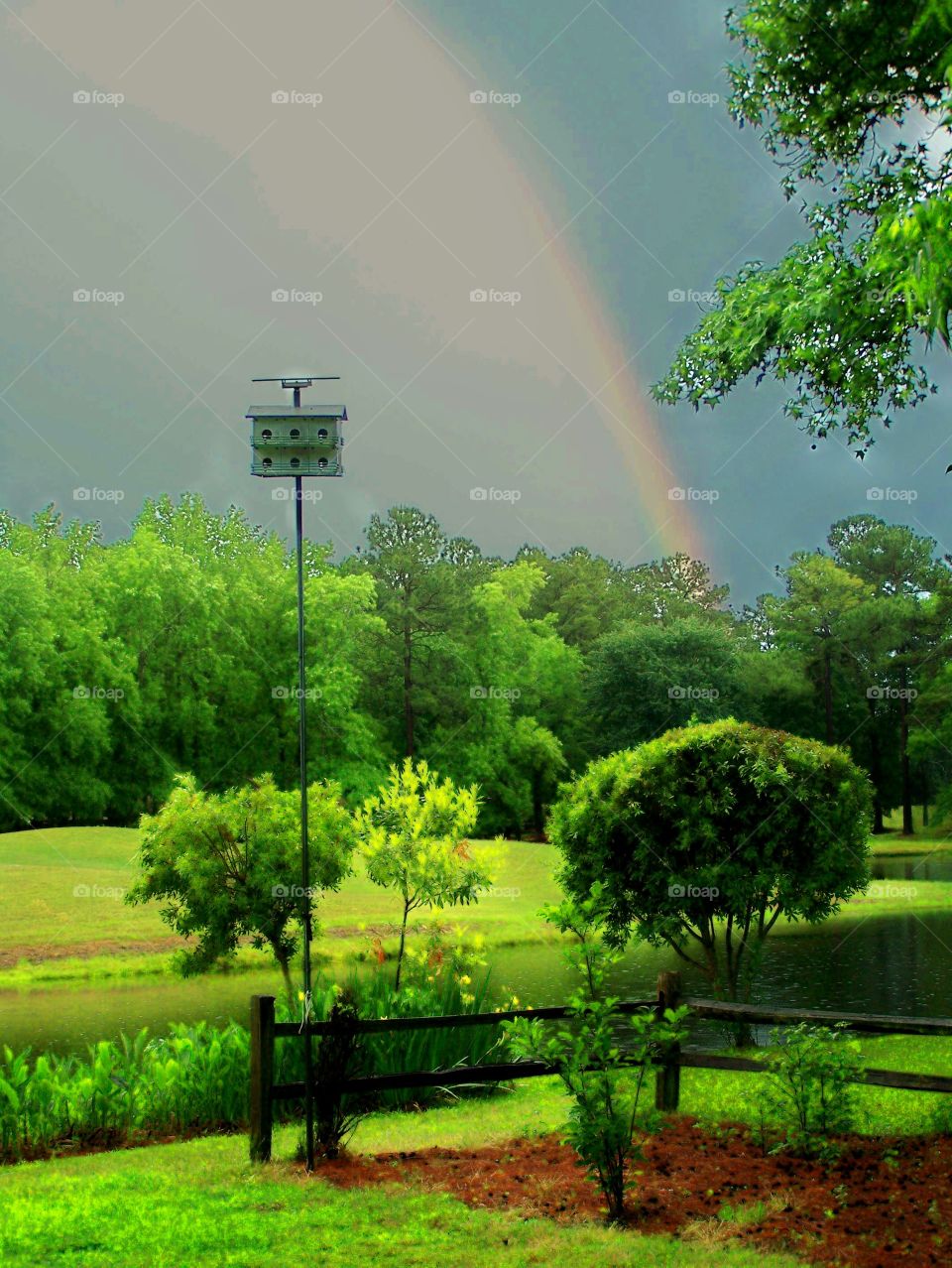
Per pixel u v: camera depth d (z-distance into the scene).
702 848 14.35
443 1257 5.79
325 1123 7.93
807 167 13.64
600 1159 6.37
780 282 13.32
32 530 55.62
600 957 7.33
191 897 16.34
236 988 20.53
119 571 51.31
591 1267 5.61
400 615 56.25
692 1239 6.00
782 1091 7.90
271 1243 6.04
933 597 60.53
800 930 28.09
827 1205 6.43
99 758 47.25
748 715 60.78
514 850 42.75
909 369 13.77
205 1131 9.59
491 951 24.86
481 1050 11.15
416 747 56.91
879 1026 7.71
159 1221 6.42
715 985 14.74
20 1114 9.12
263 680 53.12
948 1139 7.83
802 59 12.05
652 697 60.75
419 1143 8.46
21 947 23.56
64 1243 6.06
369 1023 8.02
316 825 16.34
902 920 30.28
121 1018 17.62
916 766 61.06
